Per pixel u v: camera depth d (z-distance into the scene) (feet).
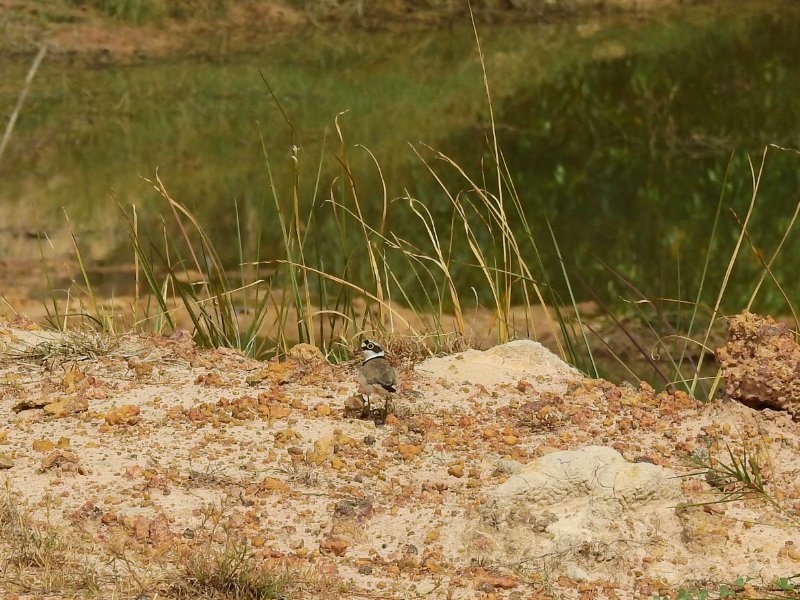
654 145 94.68
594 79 117.19
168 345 39.78
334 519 27.68
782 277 66.95
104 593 23.79
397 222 76.89
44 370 37.06
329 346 45.88
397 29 143.33
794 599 24.00
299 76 120.37
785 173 86.53
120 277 68.39
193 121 103.19
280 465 30.48
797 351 34.58
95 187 85.05
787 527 27.32
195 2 138.10
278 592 24.39
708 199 81.46
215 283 46.39
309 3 144.15
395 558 26.53
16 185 85.05
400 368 38.34
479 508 27.55
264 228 76.28
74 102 108.68
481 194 47.70
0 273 67.87
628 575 25.73
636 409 35.27
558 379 38.27
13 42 125.90
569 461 27.37
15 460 30.25
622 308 61.93
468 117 104.01
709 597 24.80
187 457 30.71
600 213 78.54
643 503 27.30
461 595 24.88
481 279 67.21
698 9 153.58
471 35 141.08
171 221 77.97
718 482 29.35
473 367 38.45
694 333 58.39
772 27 141.69
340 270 67.77
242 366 38.42
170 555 25.80
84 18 131.44
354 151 93.40
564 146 94.68
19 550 25.38
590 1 153.28
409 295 64.13
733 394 34.71
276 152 93.40
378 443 32.19
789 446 32.35
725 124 100.17
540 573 25.76
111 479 29.30
